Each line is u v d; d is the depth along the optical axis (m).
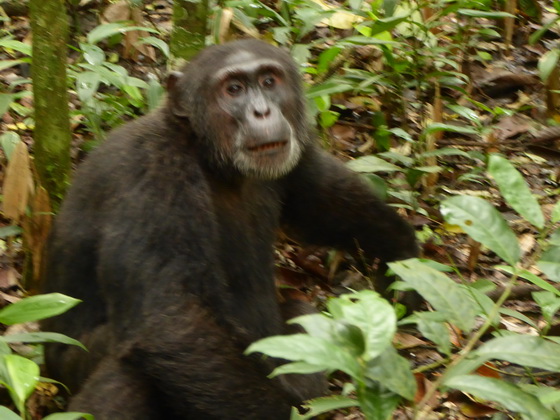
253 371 5.82
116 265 5.96
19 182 7.15
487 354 4.21
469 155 9.13
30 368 4.39
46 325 6.79
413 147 9.20
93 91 8.32
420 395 6.11
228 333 6.11
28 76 10.48
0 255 8.17
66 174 7.80
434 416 6.08
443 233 8.77
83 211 6.44
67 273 6.52
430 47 9.75
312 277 8.21
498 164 4.71
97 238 6.35
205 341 5.75
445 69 10.85
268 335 6.88
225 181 6.86
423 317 4.66
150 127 6.48
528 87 11.05
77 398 5.84
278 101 6.77
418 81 9.66
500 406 6.21
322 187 7.43
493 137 9.75
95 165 6.44
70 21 11.01
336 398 4.52
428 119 9.86
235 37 9.86
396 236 7.62
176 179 6.22
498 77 11.01
